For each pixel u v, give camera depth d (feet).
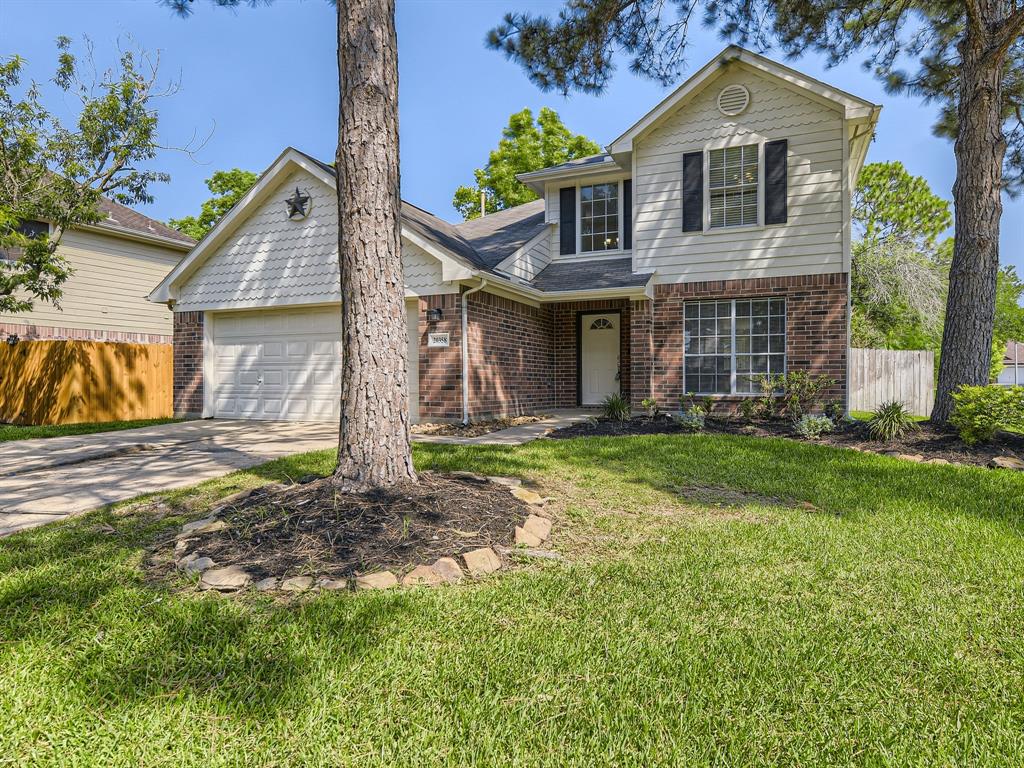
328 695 7.34
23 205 39.83
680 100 35.78
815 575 11.44
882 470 21.07
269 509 13.64
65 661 8.09
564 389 45.62
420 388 33.88
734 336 36.01
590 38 30.53
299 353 38.45
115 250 56.13
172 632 8.86
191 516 15.21
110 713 6.98
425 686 7.55
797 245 34.24
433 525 13.05
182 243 61.21
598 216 44.73
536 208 55.06
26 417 41.34
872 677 7.90
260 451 25.89
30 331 49.37
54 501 17.04
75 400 41.14
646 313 37.47
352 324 14.82
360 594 10.18
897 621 9.53
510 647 8.53
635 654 8.38
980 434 24.97
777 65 33.71
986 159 27.73
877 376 47.32
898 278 61.93
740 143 35.50
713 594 10.50
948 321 28.58
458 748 6.42
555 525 14.75
